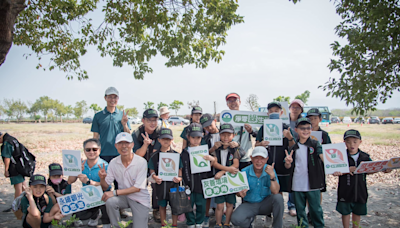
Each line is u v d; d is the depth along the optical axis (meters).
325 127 34.44
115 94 5.14
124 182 4.23
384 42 4.72
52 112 75.00
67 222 4.06
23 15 7.82
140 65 8.86
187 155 4.49
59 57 8.63
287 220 4.94
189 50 8.27
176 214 4.13
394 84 5.35
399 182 7.45
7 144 5.18
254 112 5.16
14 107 70.06
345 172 4.01
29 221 3.91
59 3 7.45
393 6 4.84
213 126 4.83
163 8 6.87
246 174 4.41
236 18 6.70
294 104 5.20
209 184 4.30
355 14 5.52
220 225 4.37
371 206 5.60
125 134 4.09
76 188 7.15
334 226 4.64
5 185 7.41
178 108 70.75
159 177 4.19
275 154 4.77
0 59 4.34
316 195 4.13
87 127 38.78
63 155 4.24
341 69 5.21
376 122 46.38
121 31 8.18
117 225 4.11
